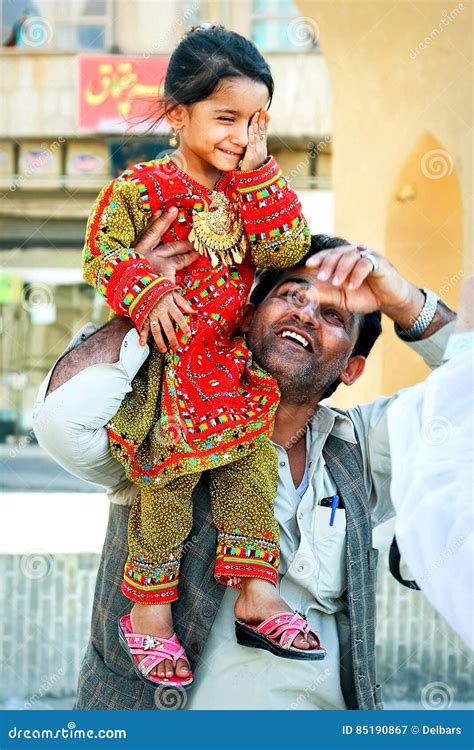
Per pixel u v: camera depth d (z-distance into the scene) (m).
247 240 2.36
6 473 8.12
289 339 2.40
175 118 2.32
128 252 2.25
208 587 2.36
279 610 2.26
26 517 5.11
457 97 5.07
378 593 4.00
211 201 2.33
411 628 3.99
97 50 6.47
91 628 2.51
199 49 2.24
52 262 8.56
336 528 2.43
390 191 5.44
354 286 2.34
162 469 2.25
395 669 3.97
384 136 5.42
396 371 5.05
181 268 2.32
